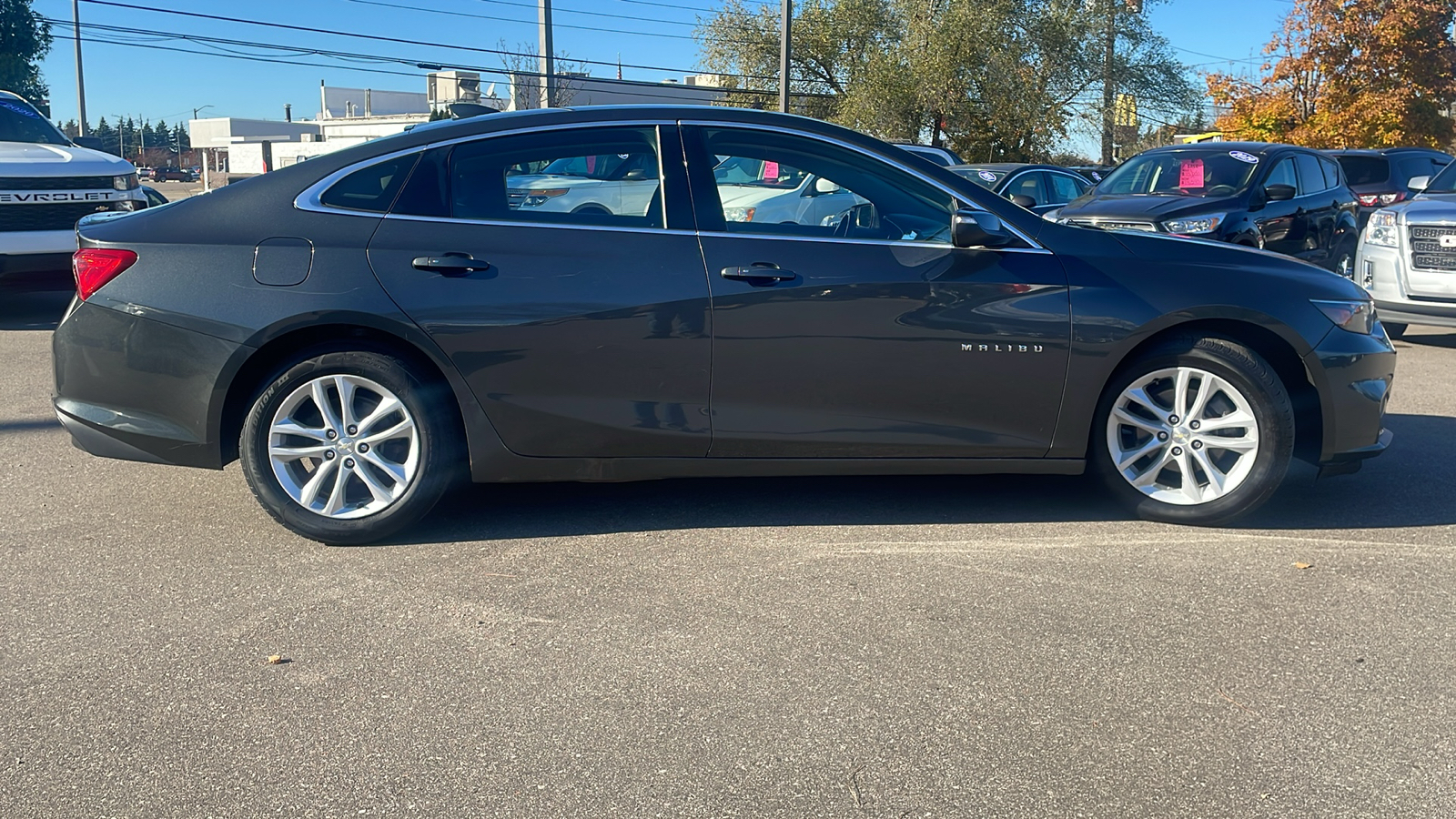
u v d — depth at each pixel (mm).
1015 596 3586
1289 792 2488
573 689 2961
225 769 2574
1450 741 2703
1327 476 4398
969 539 4137
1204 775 2555
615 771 2570
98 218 4188
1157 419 4254
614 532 4195
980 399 4098
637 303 3930
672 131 4113
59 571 3775
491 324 3893
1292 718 2811
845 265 4012
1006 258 4102
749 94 36438
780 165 4113
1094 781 2533
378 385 3928
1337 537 4191
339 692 2941
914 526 4281
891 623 3369
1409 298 8844
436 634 3291
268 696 2916
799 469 4133
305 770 2570
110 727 2752
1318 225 10625
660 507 4508
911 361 4039
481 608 3486
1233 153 10523
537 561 3902
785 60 24891
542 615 3432
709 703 2889
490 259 3916
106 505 4516
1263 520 4398
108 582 3680
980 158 35219
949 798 2465
